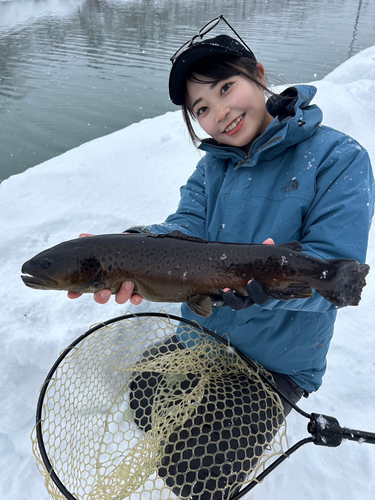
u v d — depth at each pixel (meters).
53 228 3.97
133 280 1.67
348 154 1.82
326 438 1.71
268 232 1.98
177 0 40.75
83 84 11.10
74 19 26.67
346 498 1.94
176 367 2.16
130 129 6.68
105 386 2.28
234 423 1.92
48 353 2.60
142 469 1.77
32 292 3.14
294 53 14.20
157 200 4.54
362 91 6.49
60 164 5.57
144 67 13.05
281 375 2.14
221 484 1.81
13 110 9.11
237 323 2.13
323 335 2.05
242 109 1.96
